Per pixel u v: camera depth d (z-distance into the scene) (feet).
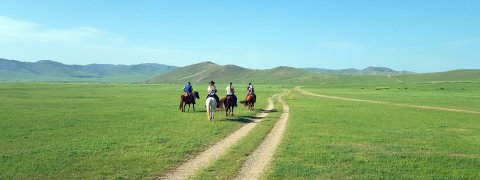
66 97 209.15
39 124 92.12
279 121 107.04
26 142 68.33
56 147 63.93
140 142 69.72
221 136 78.02
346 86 596.29
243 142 71.51
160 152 61.21
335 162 56.70
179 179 47.60
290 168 52.75
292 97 252.42
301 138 76.95
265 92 350.64
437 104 186.60
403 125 101.40
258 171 51.49
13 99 181.16
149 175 48.83
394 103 192.13
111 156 58.29
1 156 56.80
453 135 85.25
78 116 110.93
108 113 120.78
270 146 68.95
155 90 351.05
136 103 168.76
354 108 156.04
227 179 47.47
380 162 57.31
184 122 98.89
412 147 69.92
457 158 60.44
